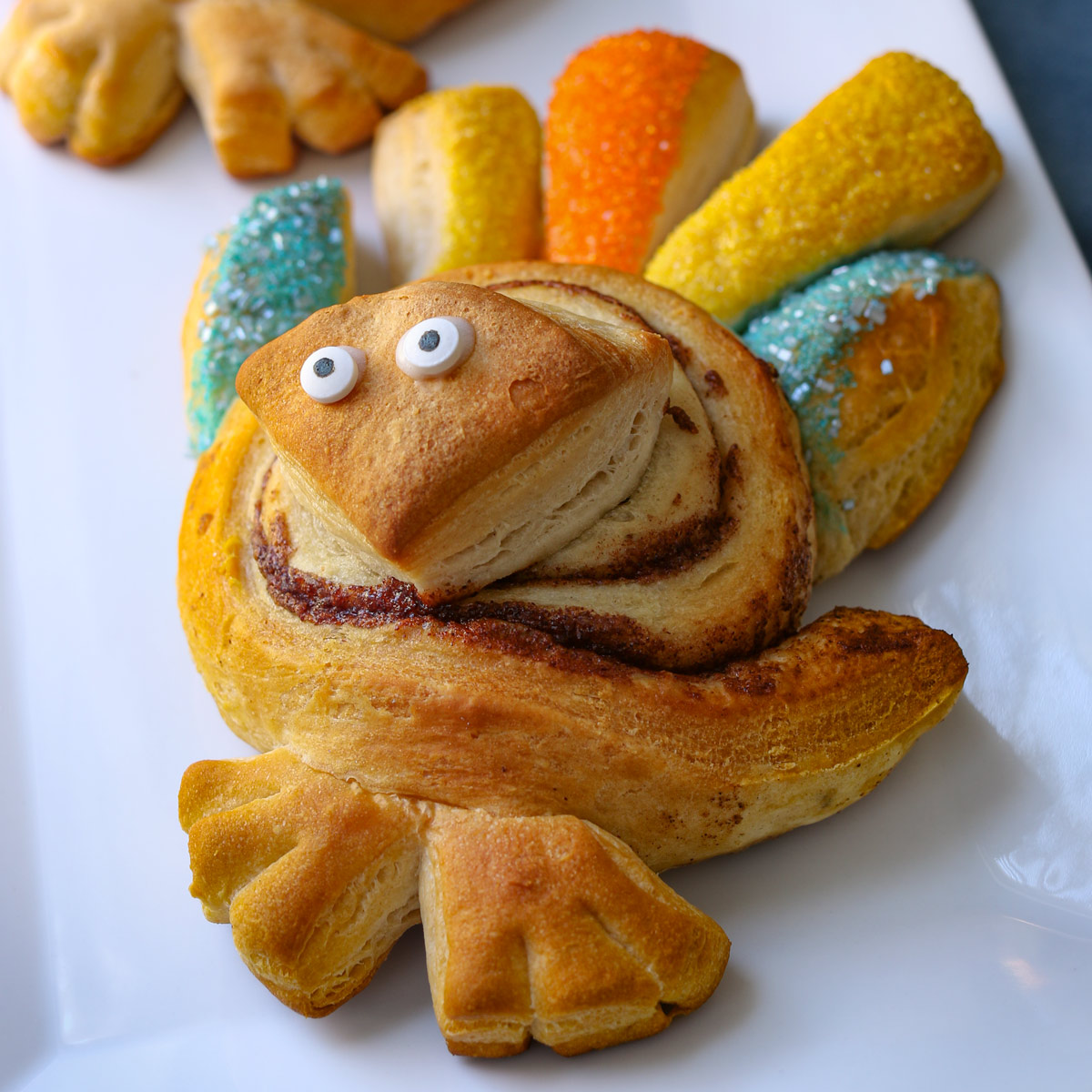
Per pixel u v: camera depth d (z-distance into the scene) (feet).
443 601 0.81
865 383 0.92
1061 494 0.92
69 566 0.99
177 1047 0.83
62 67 1.09
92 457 1.02
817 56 1.10
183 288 1.09
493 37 1.16
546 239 1.05
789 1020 0.81
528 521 0.80
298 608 0.83
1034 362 0.96
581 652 0.81
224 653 0.84
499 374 0.77
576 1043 0.78
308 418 0.79
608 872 0.78
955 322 0.95
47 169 1.13
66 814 0.91
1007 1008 0.81
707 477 0.85
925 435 0.93
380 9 1.13
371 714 0.80
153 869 0.89
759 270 0.97
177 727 0.93
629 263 1.00
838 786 0.83
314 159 1.13
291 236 1.01
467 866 0.78
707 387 0.88
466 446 0.77
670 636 0.82
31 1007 0.86
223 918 0.81
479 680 0.80
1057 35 1.22
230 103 1.09
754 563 0.84
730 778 0.80
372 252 1.09
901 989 0.82
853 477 0.92
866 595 0.94
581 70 1.07
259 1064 0.82
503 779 0.79
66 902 0.89
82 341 1.07
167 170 1.13
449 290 0.80
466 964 0.76
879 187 0.97
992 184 0.99
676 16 1.14
